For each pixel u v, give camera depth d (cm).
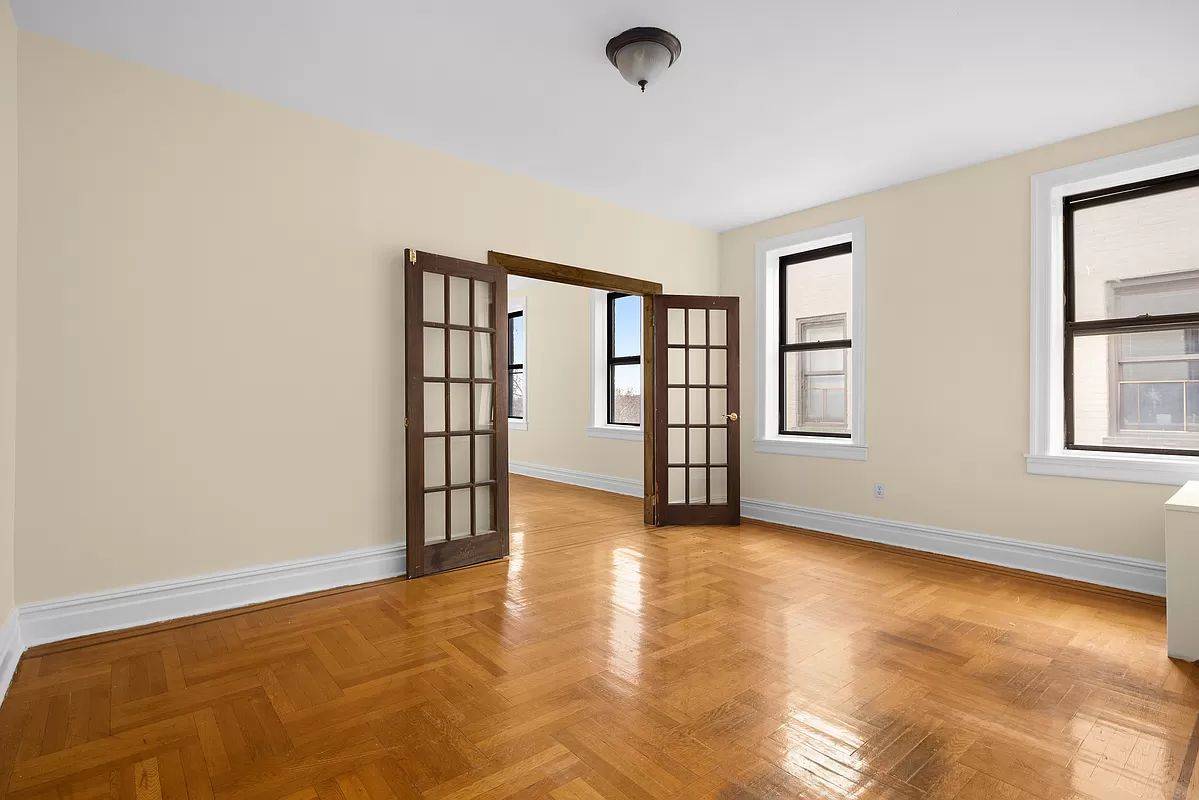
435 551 374
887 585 352
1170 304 347
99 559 280
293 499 336
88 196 277
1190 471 324
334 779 175
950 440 419
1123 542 348
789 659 253
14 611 256
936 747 190
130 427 288
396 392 373
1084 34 260
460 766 181
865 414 464
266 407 327
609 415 701
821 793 168
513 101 327
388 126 358
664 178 437
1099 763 182
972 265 407
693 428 527
